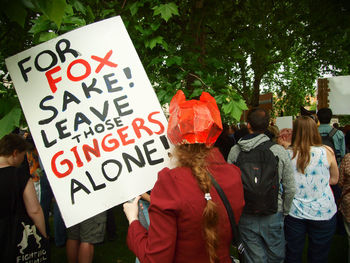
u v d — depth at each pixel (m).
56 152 1.56
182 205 0.99
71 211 1.51
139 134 1.62
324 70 8.27
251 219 2.14
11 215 1.79
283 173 2.16
